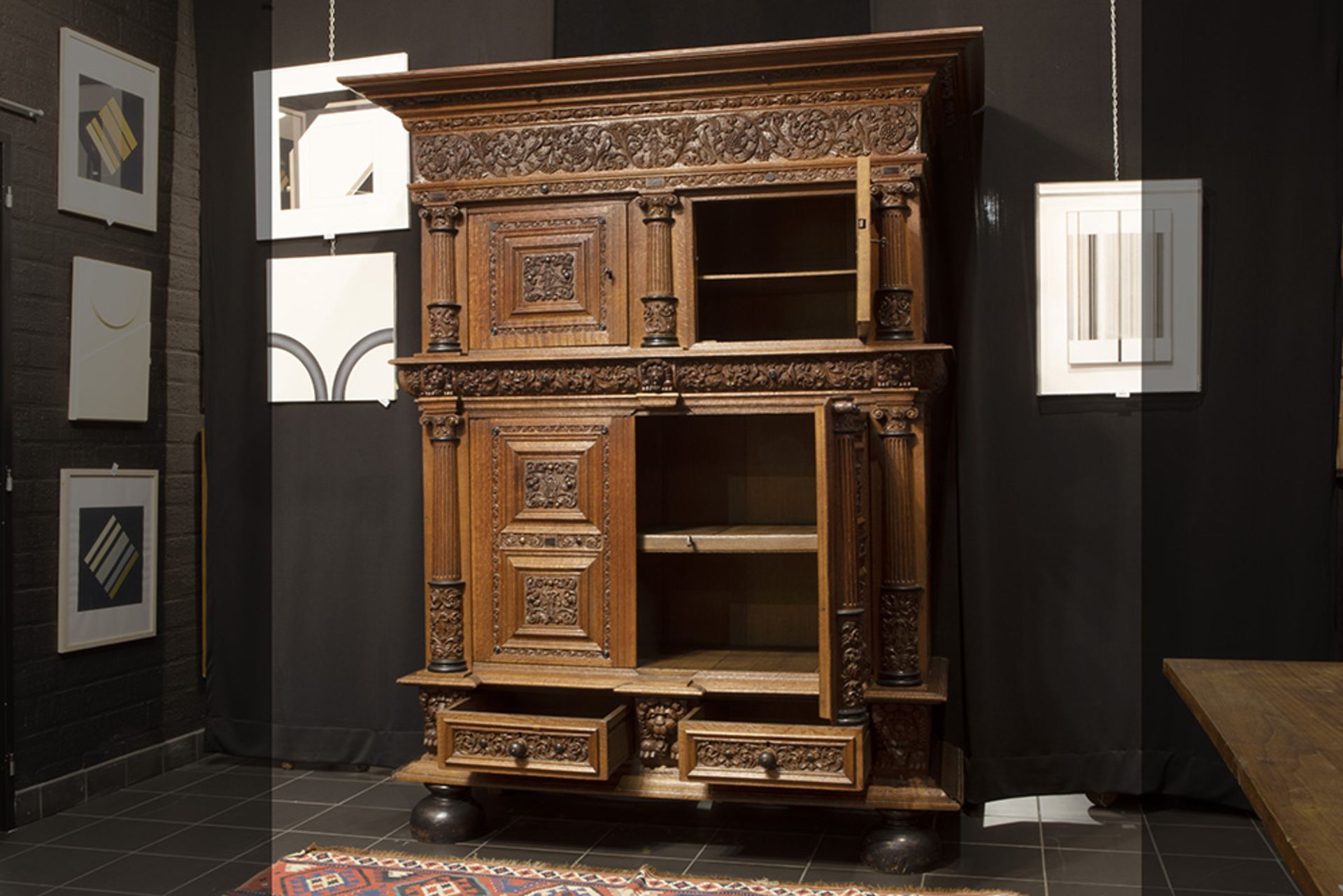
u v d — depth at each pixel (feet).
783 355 10.32
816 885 9.75
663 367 10.52
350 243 13.64
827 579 9.46
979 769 11.96
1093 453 11.91
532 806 12.21
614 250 10.87
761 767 9.92
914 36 9.87
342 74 13.56
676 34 12.82
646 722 10.55
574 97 10.80
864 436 10.14
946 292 12.17
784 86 10.44
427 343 11.33
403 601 13.50
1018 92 12.06
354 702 13.60
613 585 10.82
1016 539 12.05
